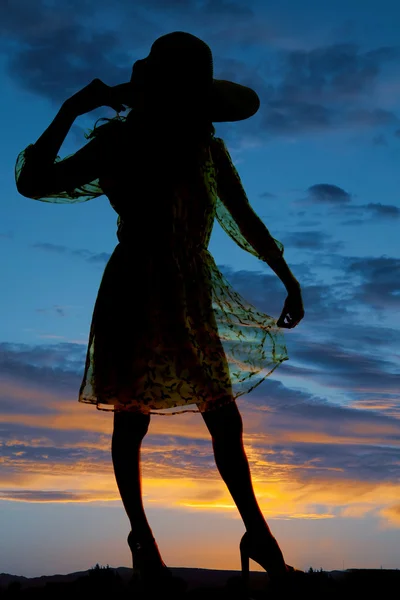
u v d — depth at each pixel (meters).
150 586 2.85
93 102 2.93
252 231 3.19
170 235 2.94
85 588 2.82
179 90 2.96
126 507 2.96
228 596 2.87
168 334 2.91
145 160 2.93
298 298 3.21
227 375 2.97
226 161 3.15
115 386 2.92
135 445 3.00
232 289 3.13
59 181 2.93
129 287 2.93
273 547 2.89
